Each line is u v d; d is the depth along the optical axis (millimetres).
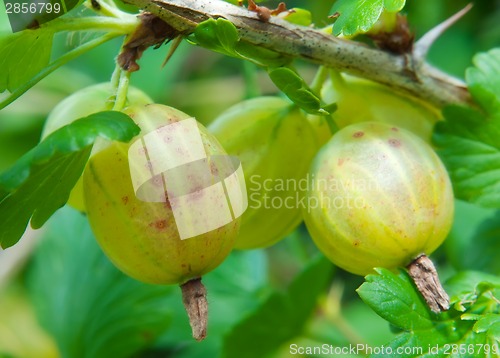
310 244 281
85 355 260
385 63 203
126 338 255
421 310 190
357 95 207
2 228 186
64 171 185
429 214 191
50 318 265
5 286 271
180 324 262
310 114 200
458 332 189
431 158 194
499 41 275
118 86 190
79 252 265
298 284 236
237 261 268
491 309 191
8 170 180
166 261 186
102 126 181
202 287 189
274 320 241
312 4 268
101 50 299
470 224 238
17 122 296
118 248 187
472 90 209
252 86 251
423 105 211
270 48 195
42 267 268
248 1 192
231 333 241
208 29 188
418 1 273
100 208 186
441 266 257
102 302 259
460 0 276
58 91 298
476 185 208
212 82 305
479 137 209
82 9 197
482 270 225
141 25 191
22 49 193
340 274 278
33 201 186
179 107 305
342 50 200
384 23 202
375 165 191
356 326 269
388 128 196
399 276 191
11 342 279
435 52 278
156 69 292
